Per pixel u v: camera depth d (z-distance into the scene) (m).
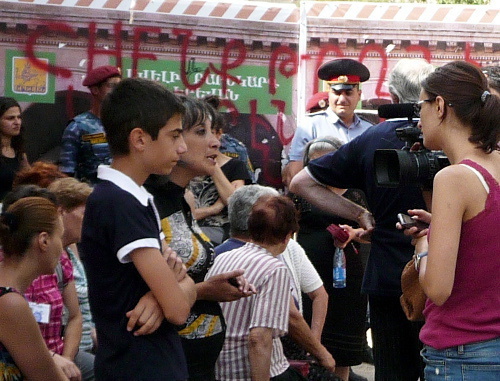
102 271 3.03
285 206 4.30
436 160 3.68
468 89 3.22
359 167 4.54
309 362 4.67
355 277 5.82
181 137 3.15
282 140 6.98
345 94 6.96
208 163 3.57
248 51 6.88
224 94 6.85
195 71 6.78
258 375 4.01
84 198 4.51
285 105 6.97
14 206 3.56
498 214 3.11
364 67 6.98
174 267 3.10
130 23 6.63
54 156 6.53
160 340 3.06
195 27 6.76
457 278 3.15
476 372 3.14
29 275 3.56
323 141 5.96
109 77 6.37
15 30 6.48
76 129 6.41
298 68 6.98
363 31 7.11
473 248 3.12
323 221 5.85
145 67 6.69
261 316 4.02
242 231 4.45
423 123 3.34
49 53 6.52
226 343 4.12
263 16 6.89
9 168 6.24
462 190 3.10
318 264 5.83
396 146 4.36
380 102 7.21
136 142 3.05
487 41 7.21
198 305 3.56
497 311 3.14
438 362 3.22
